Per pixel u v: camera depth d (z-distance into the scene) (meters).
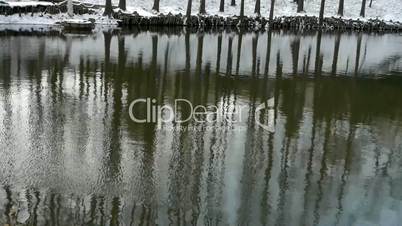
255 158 11.48
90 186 9.68
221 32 39.62
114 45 27.81
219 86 18.67
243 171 10.73
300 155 11.84
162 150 11.67
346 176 10.82
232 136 12.92
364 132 13.83
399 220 9.09
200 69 22.03
